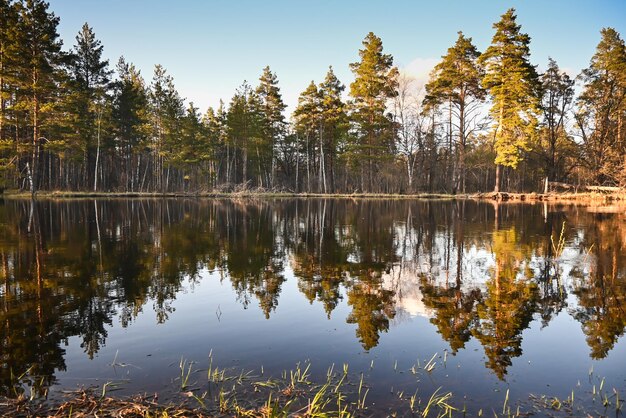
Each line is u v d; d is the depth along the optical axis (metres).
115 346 5.48
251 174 65.25
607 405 4.10
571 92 41.81
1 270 9.68
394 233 16.52
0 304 7.21
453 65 41.16
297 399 4.13
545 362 5.08
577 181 46.50
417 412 3.92
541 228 17.64
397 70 45.47
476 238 15.09
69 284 8.52
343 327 6.25
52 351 5.31
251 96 53.16
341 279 9.21
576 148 43.59
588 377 4.70
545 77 42.16
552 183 40.72
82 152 45.88
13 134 39.00
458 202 36.25
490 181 56.50
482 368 4.92
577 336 5.92
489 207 29.94
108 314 6.77
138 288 8.32
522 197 38.31
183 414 3.80
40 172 47.94
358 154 46.28
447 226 18.70
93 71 44.84
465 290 8.30
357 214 25.00
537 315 6.80
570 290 8.25
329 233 16.56
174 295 7.88
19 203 29.72
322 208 30.06
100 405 3.97
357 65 45.56
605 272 9.77
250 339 5.78
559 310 7.04
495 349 5.48
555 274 9.61
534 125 35.59
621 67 37.16
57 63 35.72
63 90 36.62
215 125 56.31
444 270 10.09
